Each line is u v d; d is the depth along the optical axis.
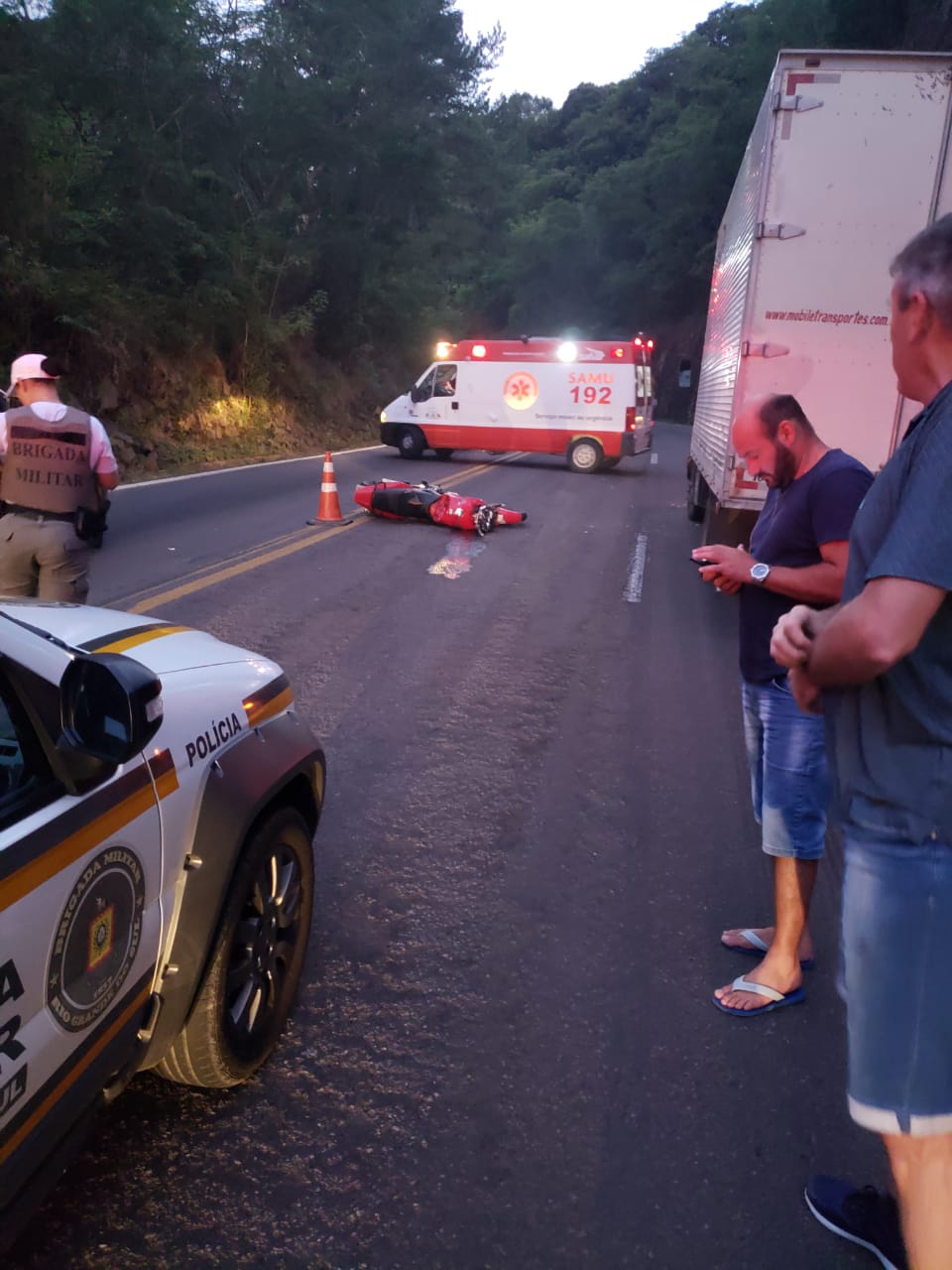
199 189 25.11
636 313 67.88
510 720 6.10
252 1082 2.93
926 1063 1.82
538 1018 3.29
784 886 3.34
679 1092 2.97
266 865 2.96
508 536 12.95
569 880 4.20
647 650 7.84
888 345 7.75
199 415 23.34
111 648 2.76
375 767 5.29
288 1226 2.43
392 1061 3.05
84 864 2.04
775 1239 2.47
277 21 26.22
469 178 40.94
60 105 21.05
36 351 19.09
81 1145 2.16
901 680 1.77
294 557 10.62
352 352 34.66
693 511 14.80
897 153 7.50
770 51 45.81
